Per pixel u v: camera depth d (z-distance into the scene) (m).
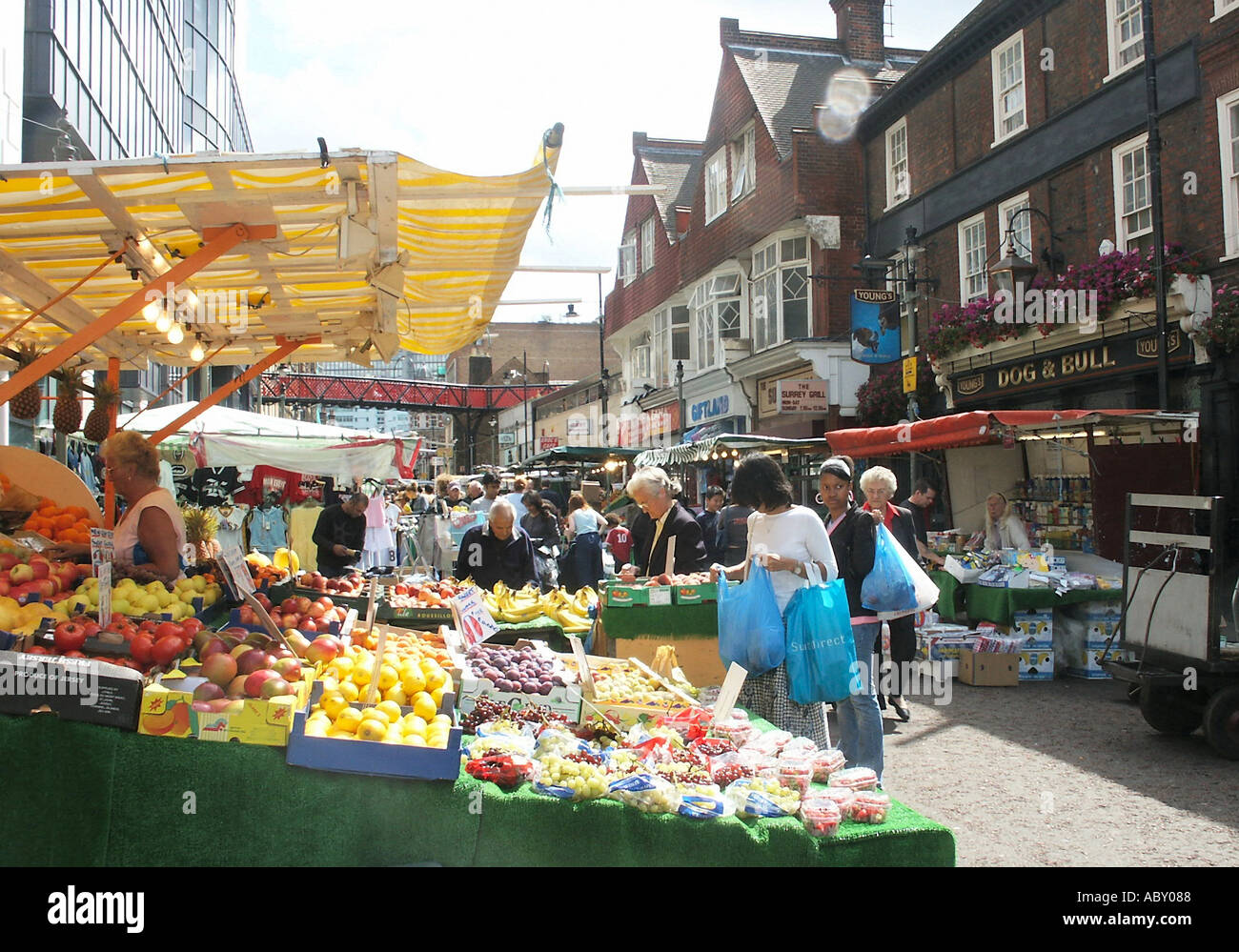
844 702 5.42
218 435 12.98
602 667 5.37
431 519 17.97
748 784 3.56
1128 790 5.85
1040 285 15.77
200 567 5.41
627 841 3.31
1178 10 13.60
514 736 3.88
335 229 4.65
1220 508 6.57
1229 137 12.83
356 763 3.28
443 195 4.21
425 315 6.46
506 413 59.28
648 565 7.57
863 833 3.36
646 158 34.56
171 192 4.17
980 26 17.73
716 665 6.94
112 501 6.62
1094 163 15.37
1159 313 12.84
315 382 52.44
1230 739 6.53
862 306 18.72
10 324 6.82
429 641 5.30
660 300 32.06
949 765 6.45
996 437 10.99
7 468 6.42
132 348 7.38
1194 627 6.75
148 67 18.81
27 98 11.62
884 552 5.39
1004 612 9.70
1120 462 10.66
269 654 3.74
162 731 3.26
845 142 22.80
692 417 29.41
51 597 4.14
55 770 3.19
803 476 19.39
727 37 27.08
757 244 25.08
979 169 18.30
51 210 4.39
